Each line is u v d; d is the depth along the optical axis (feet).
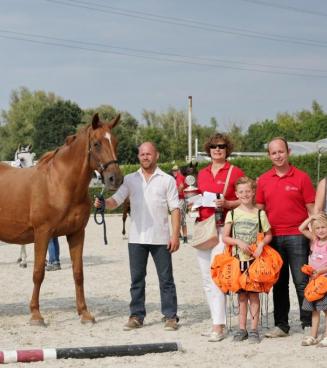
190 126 144.97
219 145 23.24
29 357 19.61
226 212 23.34
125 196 25.00
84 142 25.11
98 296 32.07
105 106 227.81
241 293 22.33
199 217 23.26
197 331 24.32
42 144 223.30
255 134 290.35
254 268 21.66
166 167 116.98
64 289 33.99
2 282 36.22
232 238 22.30
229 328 24.72
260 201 23.35
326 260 21.35
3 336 23.84
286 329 23.16
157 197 24.52
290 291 32.17
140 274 24.89
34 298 25.80
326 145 118.62
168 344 20.92
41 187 25.54
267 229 22.40
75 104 227.81
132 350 20.47
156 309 28.50
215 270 22.31
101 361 19.92
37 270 25.61
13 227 26.23
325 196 22.00
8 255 48.55
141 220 24.61
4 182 26.48
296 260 22.72
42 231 25.53
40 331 24.68
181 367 19.25
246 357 20.30
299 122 301.63
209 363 19.63
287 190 22.67
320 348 21.26
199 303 30.07
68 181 25.26
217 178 23.35
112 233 66.33
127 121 224.53
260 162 111.65
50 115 224.33
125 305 29.76
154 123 250.37
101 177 24.95
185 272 39.52
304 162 112.88
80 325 25.70
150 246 24.75
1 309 29.01
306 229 22.03
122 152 181.27
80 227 26.14
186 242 56.18
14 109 241.55
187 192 23.48
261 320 25.08
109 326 25.49
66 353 19.95
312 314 21.90
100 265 42.93
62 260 45.60
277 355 20.51
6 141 240.53
